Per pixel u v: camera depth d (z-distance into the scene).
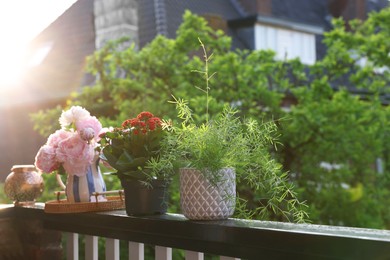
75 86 11.60
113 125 6.27
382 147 6.65
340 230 1.57
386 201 6.79
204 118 5.38
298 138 6.39
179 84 6.51
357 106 6.42
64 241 5.37
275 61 6.84
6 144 12.73
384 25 7.00
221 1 12.66
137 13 10.96
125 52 6.79
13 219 2.68
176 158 1.91
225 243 1.75
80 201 2.31
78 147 2.28
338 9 14.11
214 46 6.73
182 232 1.86
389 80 7.04
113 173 2.08
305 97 6.59
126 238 2.12
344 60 6.85
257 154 1.86
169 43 6.64
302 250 1.55
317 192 6.51
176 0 11.45
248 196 5.24
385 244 1.39
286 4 13.60
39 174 2.69
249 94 6.30
